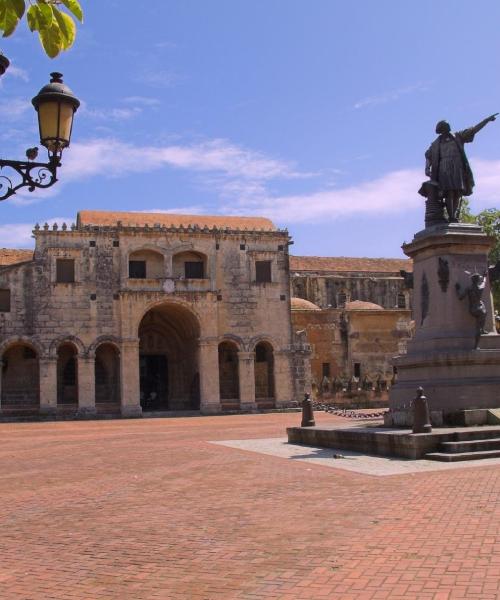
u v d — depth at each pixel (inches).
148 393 2795.3
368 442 823.1
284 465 770.2
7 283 2400.3
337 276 3363.7
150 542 447.8
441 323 880.3
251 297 2628.0
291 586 336.8
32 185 429.1
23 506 606.5
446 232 884.0
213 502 576.4
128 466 854.5
